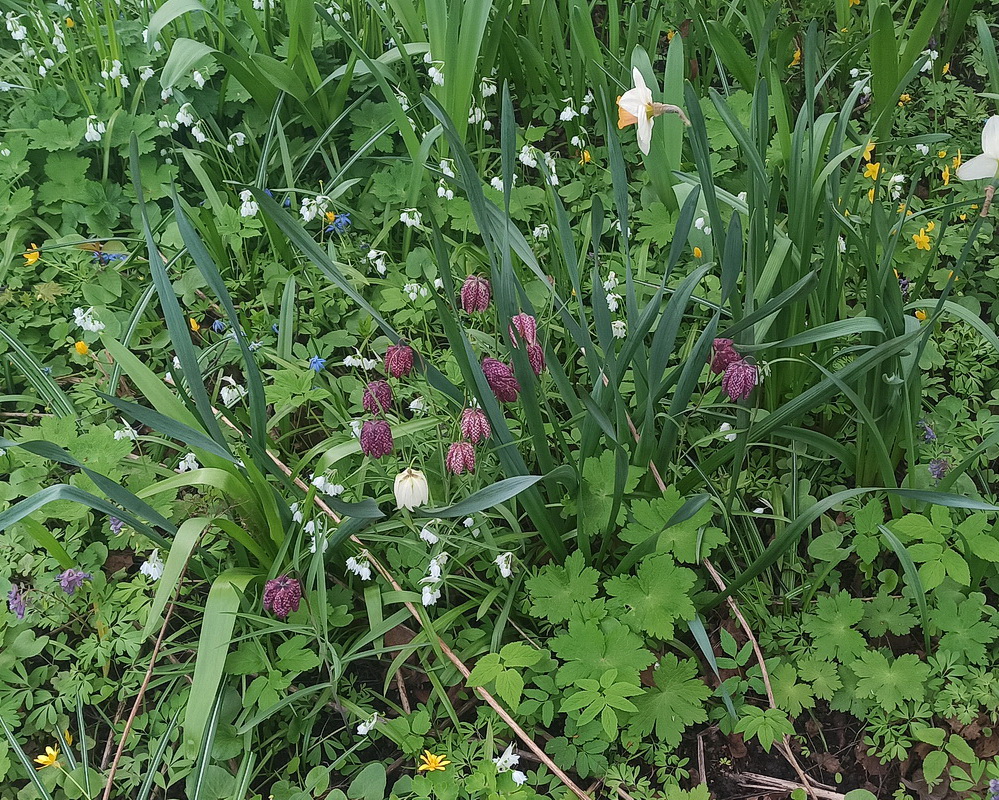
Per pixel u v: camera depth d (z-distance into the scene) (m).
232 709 0.81
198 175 1.17
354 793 0.76
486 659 0.78
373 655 0.88
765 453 1.00
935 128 1.27
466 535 0.88
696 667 0.79
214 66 1.25
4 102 1.35
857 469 0.94
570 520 0.90
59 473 0.96
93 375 1.09
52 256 1.17
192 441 0.73
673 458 0.98
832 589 0.89
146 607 0.85
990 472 0.96
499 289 0.72
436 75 1.13
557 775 0.78
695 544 0.82
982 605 0.84
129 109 1.31
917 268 1.09
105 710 0.85
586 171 1.25
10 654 0.84
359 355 1.03
